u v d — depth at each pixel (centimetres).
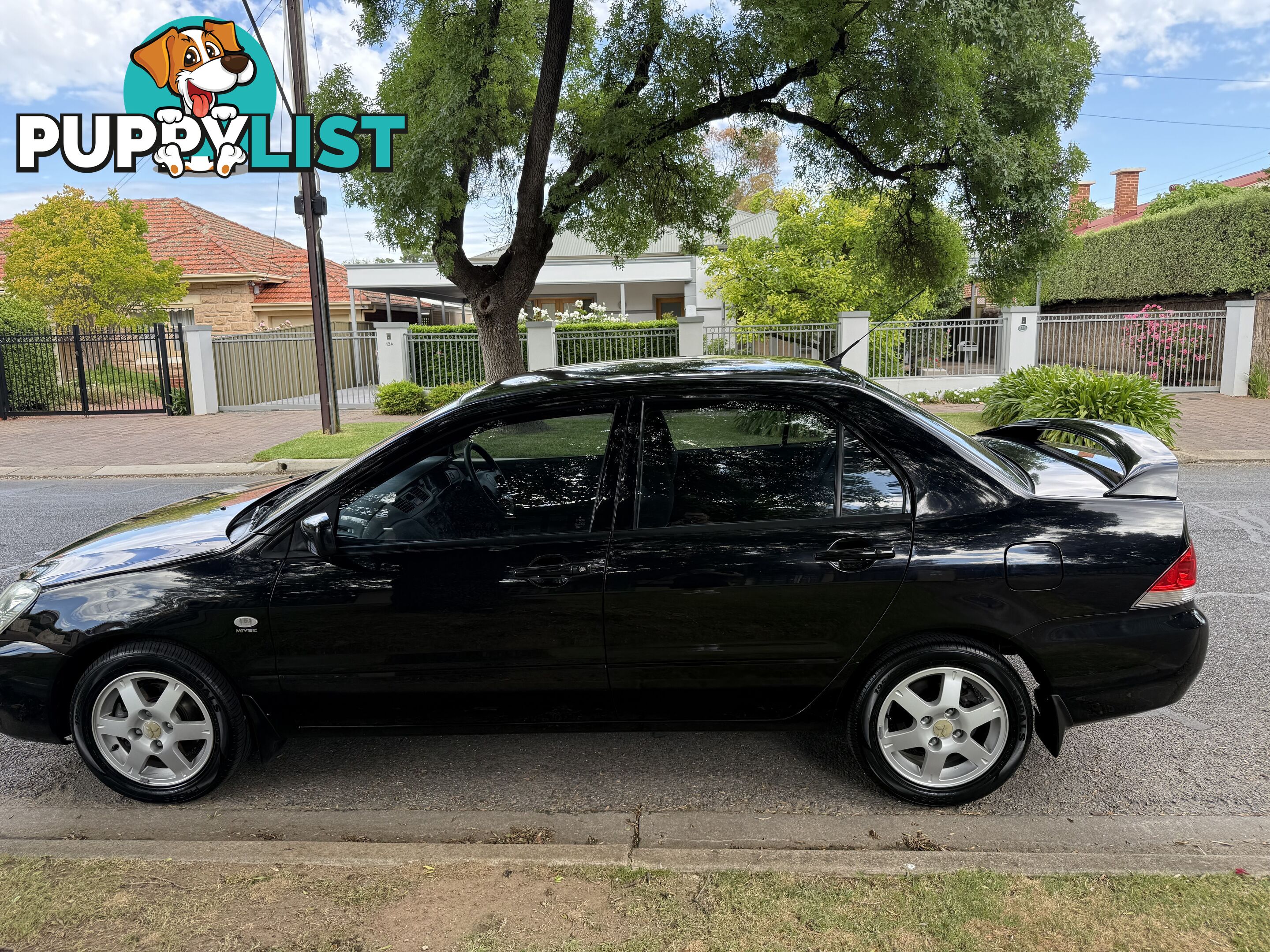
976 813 307
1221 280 1842
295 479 427
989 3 1004
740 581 295
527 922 236
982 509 298
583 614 300
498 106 1145
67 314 2134
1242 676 430
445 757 363
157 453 1365
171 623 307
